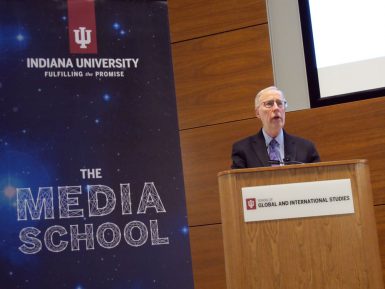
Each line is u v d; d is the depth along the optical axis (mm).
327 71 4188
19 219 3369
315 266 2207
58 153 3486
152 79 3711
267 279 2193
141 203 3537
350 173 2285
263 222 2230
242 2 4422
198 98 4387
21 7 3621
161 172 3604
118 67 3676
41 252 3357
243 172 2264
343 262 2211
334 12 4242
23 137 3473
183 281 3504
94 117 3578
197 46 4465
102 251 3432
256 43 4340
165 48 3777
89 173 3502
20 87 3529
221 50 4406
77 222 3428
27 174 3428
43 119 3512
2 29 3578
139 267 3463
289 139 3162
